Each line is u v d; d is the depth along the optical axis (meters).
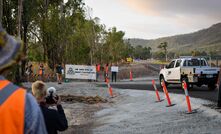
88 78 41.59
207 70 25.00
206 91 24.52
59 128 5.38
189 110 15.62
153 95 23.48
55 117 5.29
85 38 62.78
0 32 2.20
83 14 59.25
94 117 17.92
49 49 55.06
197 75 24.92
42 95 5.32
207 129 12.77
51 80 44.19
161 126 14.23
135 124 15.21
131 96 24.44
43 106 5.34
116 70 41.06
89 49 62.66
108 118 17.28
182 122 14.23
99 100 23.12
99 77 55.06
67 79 41.19
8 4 42.56
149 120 15.59
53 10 54.75
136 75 64.06
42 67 44.91
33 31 54.56
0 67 2.19
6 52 2.21
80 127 15.52
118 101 23.23
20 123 2.12
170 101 19.88
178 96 21.31
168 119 15.19
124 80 46.31
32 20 51.16
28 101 2.18
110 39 86.62
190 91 24.73
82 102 23.23
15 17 43.19
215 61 50.06
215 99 19.22
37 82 5.38
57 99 5.44
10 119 2.10
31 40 56.12
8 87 2.18
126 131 14.13
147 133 13.48
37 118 2.17
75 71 41.38
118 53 98.69
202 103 17.70
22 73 42.78
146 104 20.20
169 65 28.27
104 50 81.75
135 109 19.11
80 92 28.28
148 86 31.19
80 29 61.50
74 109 20.69
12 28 42.66
